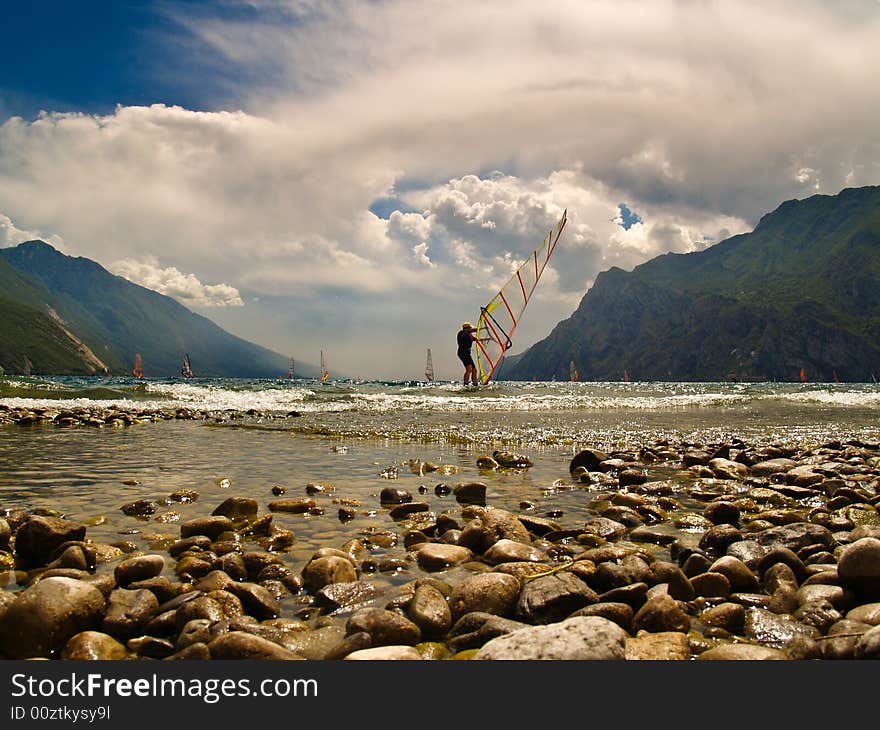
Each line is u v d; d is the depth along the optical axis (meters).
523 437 15.66
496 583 4.69
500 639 3.79
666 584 4.99
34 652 3.90
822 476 9.79
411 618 4.42
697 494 9.03
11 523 6.68
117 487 8.98
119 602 4.43
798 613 4.54
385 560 5.67
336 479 9.89
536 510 8.01
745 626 4.45
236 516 7.31
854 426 19.53
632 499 8.22
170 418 21.16
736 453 12.84
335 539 6.51
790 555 5.39
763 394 38.16
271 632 4.16
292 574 5.18
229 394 31.38
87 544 5.78
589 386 52.03
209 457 12.05
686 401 31.16
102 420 19.20
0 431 16.50
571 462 11.20
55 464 10.97
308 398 30.02
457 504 8.33
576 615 4.43
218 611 4.36
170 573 5.37
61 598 4.13
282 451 12.98
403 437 15.49
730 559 5.30
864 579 4.59
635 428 18.25
